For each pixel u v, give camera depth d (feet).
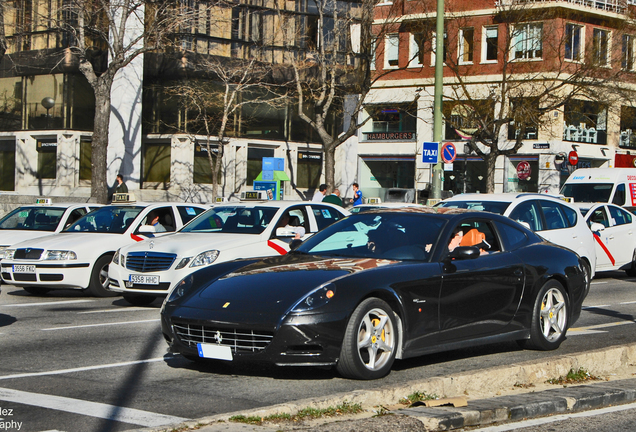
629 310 41.04
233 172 132.98
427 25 115.85
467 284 24.59
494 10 129.90
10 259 45.16
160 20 88.48
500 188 133.18
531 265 27.12
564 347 29.14
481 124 105.81
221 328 21.50
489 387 21.27
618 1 127.24
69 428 17.06
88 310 39.50
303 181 143.74
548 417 19.08
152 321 35.19
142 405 19.31
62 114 121.80
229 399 20.11
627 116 134.21
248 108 134.00
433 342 23.68
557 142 127.85
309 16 127.65
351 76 130.72
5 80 127.24
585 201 87.66
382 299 22.56
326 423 16.40
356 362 21.50
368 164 147.54
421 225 25.63
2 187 129.29
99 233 47.29
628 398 21.31
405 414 17.35
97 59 120.98
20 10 106.01
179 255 38.22
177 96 127.13
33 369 23.84
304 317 20.85
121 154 123.54
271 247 39.45
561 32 122.72
